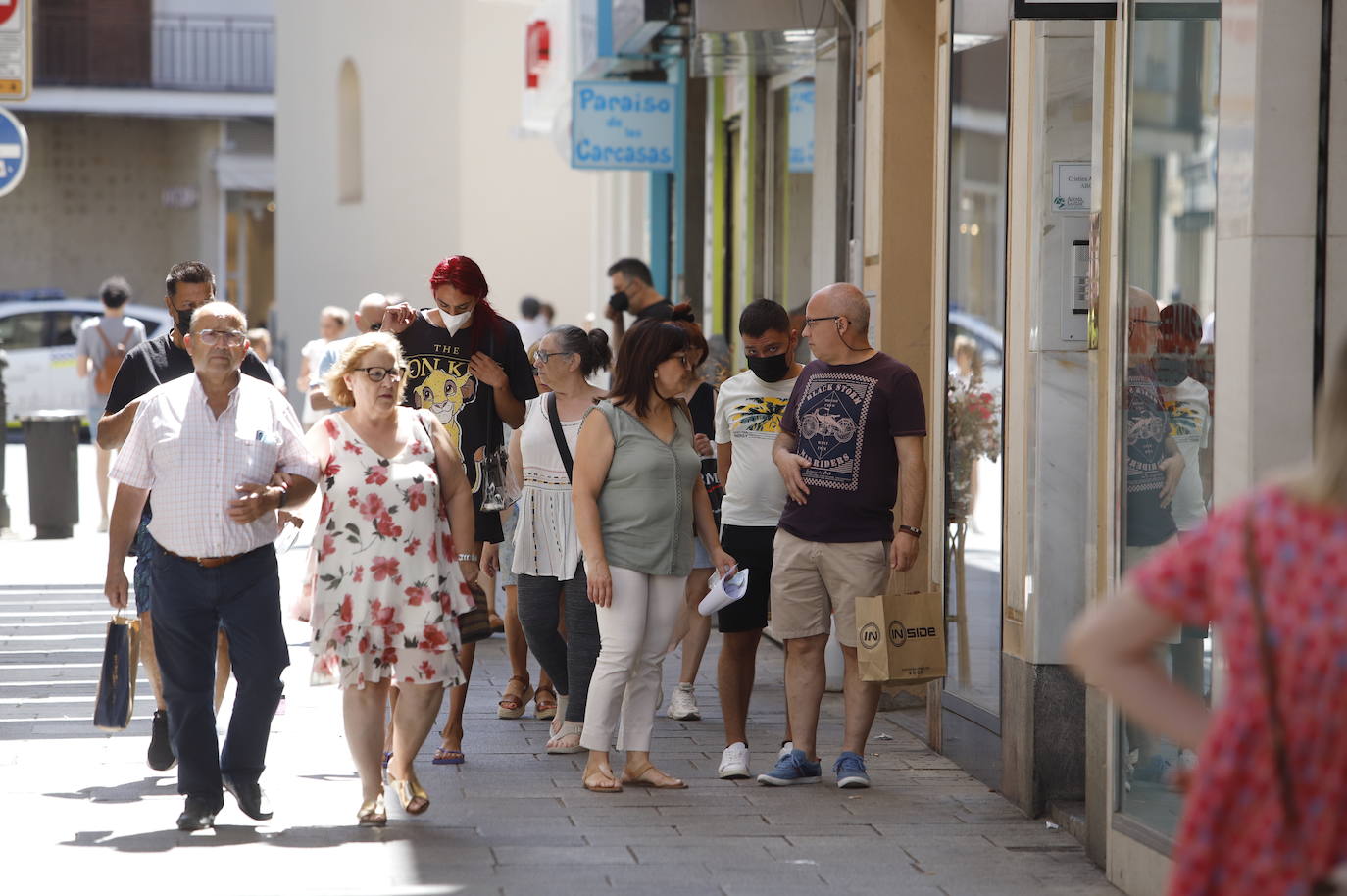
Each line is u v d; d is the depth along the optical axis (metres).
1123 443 13.62
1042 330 15.85
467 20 59.44
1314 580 6.52
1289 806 6.53
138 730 19.05
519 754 18.30
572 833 14.93
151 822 15.05
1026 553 15.86
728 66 30.09
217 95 85.25
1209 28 12.22
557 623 18.62
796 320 19.45
